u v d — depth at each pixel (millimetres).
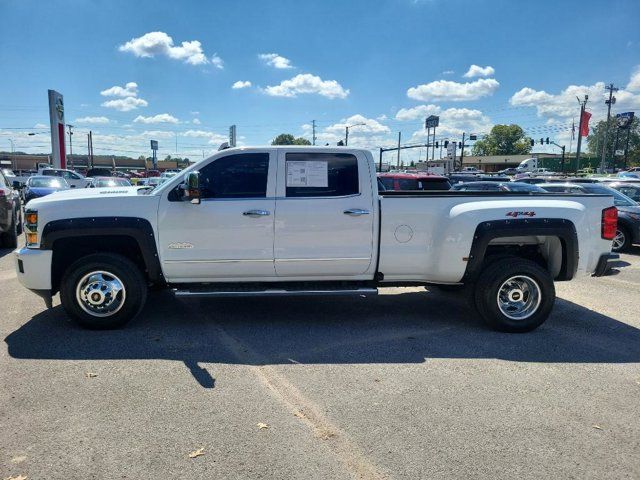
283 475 2893
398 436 3330
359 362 4609
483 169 132000
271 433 3340
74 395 3836
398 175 14906
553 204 5559
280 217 5336
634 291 7770
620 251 11656
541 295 5484
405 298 6988
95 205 5219
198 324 5652
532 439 3322
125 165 128250
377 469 2967
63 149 33656
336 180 5453
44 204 5203
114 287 5258
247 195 5367
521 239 5840
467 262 5477
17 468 2914
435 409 3713
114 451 3100
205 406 3699
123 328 5441
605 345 5176
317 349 4934
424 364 4586
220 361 4574
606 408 3773
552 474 2945
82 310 5258
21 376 4168
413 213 5477
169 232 5270
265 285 5625
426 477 2896
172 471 2912
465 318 6078
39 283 5211
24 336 5141
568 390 4074
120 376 4199
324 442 3244
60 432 3307
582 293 7629
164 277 5379
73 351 4746
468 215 5418
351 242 5445
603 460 3096
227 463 2998
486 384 4168
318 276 5570
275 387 4047
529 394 3990
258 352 4820
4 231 10367
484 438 3324
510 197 5684
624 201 11898
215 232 5301
